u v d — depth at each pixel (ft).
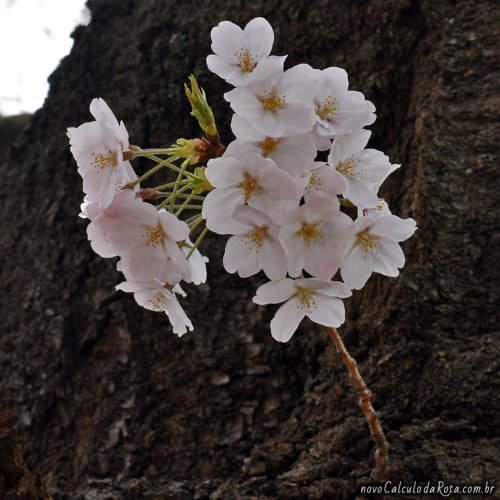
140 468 2.16
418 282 2.01
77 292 2.34
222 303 2.23
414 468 1.82
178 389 2.20
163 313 2.25
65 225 2.39
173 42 2.39
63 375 2.29
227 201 1.55
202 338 2.21
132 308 2.28
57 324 2.32
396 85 2.21
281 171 1.51
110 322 2.29
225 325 2.21
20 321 2.37
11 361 2.35
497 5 2.15
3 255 2.46
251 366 2.17
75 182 2.42
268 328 2.19
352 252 1.62
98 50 2.50
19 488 1.71
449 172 2.05
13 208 2.50
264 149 1.55
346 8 2.27
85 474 2.19
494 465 1.81
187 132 2.35
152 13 2.45
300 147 1.54
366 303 2.10
